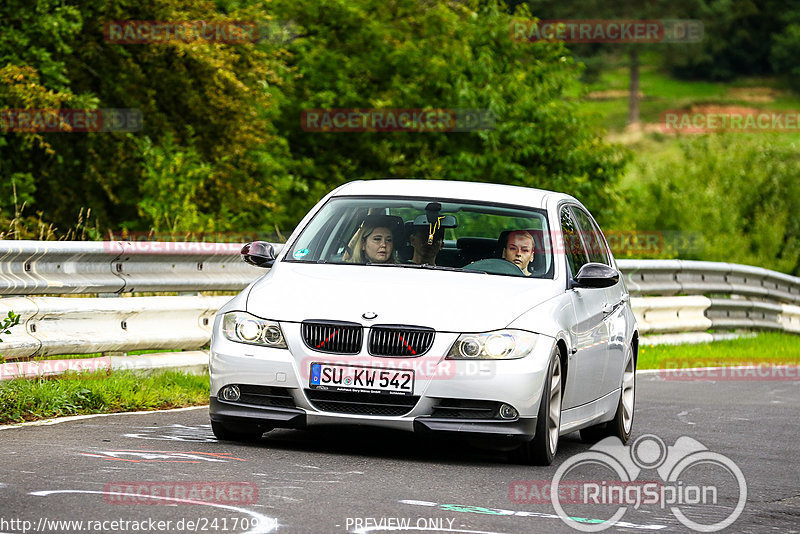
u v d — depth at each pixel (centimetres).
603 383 2819
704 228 11544
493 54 10175
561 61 10275
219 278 3650
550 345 2377
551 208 2798
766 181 12044
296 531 1630
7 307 2897
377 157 10000
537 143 9838
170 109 7650
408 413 2306
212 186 7694
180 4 7194
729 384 4597
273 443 2480
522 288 2517
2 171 7006
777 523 1961
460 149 9975
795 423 3497
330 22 9875
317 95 9475
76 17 6688
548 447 2405
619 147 10100
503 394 2311
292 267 2611
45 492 1803
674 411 3634
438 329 2325
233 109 7456
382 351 2328
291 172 9725
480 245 2694
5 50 6525
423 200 2762
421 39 10294
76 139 7312
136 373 3212
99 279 3198
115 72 7344
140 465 2095
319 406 2334
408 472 2209
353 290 2427
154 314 3344
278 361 2348
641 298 5762
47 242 3022
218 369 2405
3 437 2373
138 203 6919
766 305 6862
